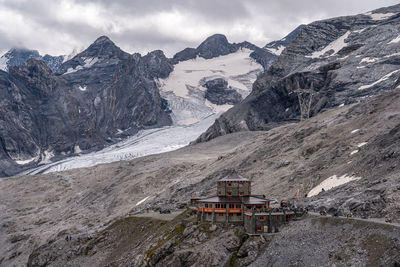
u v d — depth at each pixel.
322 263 85.69
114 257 143.75
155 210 184.12
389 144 131.75
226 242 106.69
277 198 146.88
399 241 77.94
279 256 95.06
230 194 126.94
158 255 116.56
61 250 171.25
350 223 90.62
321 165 154.12
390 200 95.50
